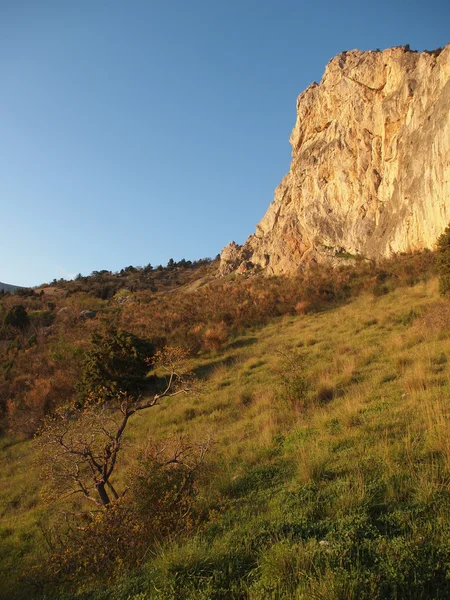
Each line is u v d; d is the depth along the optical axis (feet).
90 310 129.39
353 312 59.88
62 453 19.93
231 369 47.37
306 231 151.64
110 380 47.47
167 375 52.03
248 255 214.48
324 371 35.14
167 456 20.93
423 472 14.35
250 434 26.53
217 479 19.25
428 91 96.89
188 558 11.82
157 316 83.15
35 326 107.86
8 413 54.90
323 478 16.26
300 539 11.59
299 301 72.13
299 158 163.73
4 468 38.75
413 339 37.60
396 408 22.68
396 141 109.70
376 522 12.23
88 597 12.75
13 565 19.86
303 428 23.75
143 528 15.44
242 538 12.76
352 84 132.36
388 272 77.46
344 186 132.46
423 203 86.07
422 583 9.26
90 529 16.08
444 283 50.55
